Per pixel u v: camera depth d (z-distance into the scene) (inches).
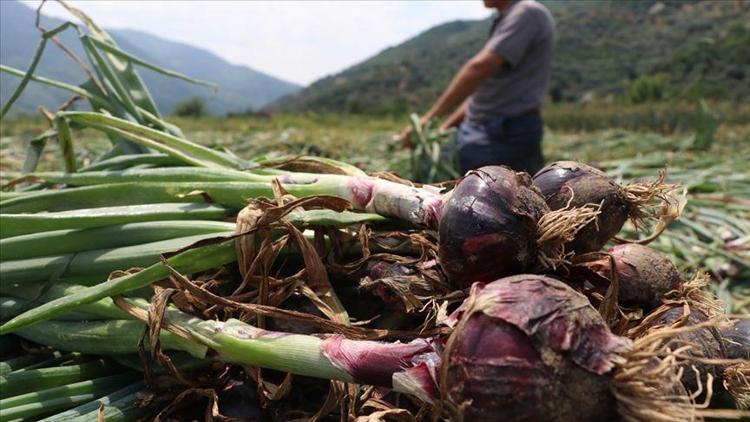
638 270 54.7
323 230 60.1
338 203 59.3
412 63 3678.6
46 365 62.6
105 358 62.2
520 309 40.5
